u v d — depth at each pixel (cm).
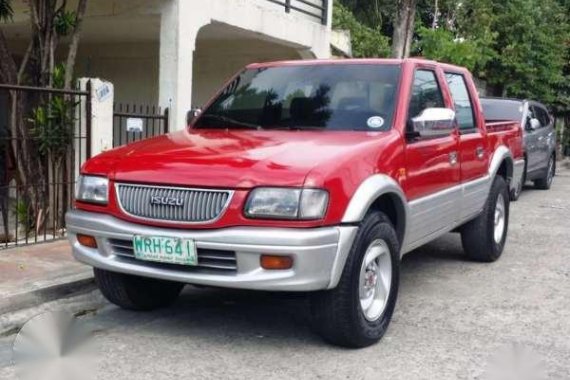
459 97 672
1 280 567
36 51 786
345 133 511
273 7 1218
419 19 1702
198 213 427
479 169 677
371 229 457
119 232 451
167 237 432
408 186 511
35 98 795
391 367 443
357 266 443
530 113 1415
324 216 418
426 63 602
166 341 484
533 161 1409
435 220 576
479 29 1764
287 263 412
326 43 1370
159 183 441
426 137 551
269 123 554
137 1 973
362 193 442
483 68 1939
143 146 505
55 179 771
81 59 1463
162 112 953
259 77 605
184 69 970
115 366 438
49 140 757
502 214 764
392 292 492
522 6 1934
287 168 425
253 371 432
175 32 955
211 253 426
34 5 768
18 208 743
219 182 423
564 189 1580
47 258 645
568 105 2336
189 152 466
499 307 583
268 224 415
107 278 514
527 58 1978
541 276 698
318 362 448
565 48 2111
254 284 416
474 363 454
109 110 786
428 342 491
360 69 571
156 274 443
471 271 711
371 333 470
